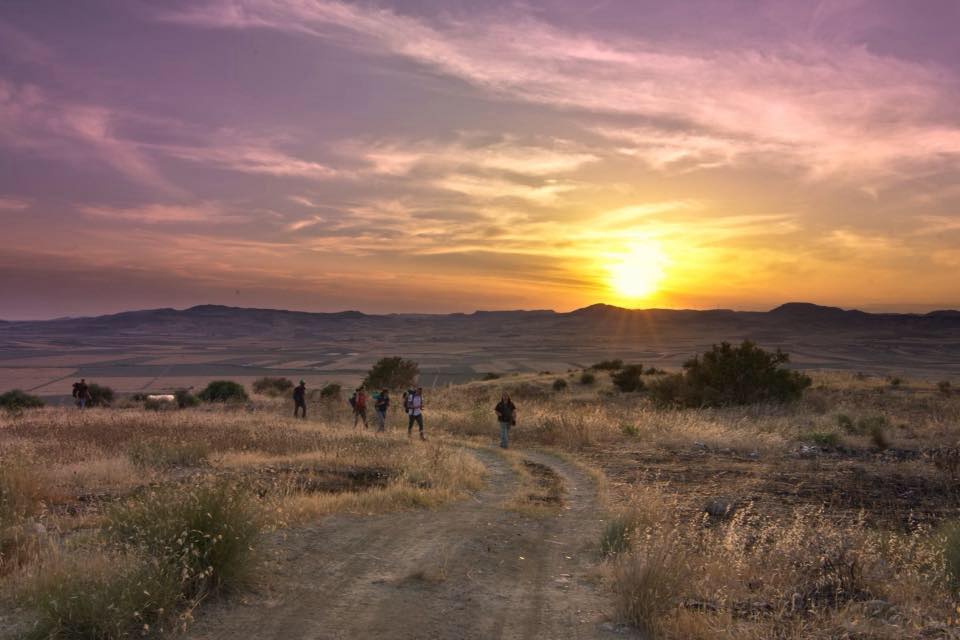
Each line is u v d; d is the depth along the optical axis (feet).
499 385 166.61
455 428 82.64
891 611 19.03
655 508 30.96
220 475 38.32
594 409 100.78
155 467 43.93
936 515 33.60
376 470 47.29
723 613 18.71
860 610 19.25
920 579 21.65
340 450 53.26
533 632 17.87
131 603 16.24
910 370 489.67
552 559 25.59
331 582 21.06
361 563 23.30
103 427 70.74
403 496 35.96
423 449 56.90
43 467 39.63
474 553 25.52
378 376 176.86
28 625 15.93
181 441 54.03
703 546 25.66
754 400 100.68
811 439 62.49
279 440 60.59
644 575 20.01
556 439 67.36
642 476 45.50
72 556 19.88
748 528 27.63
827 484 42.09
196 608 18.13
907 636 16.99
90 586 16.87
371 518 30.81
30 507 29.22
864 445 60.29
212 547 19.40
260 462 47.98
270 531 25.77
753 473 46.68
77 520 27.22
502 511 34.42
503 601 20.29
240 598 19.15
